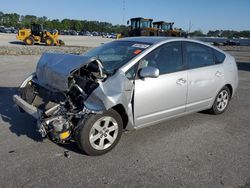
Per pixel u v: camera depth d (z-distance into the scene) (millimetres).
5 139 4480
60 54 4527
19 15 123562
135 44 4867
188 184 3410
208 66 5500
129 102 4176
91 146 3926
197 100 5320
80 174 3543
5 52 17656
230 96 6270
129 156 4059
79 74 4320
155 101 4508
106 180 3438
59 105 4008
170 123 5469
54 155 3992
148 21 32031
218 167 3836
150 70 4160
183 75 4906
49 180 3391
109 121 4074
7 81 9008
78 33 95562
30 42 29672
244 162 4000
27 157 3912
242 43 63781
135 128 4434
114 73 4117
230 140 4781
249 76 12367
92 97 3832
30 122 5234
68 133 3855
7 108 6031
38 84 4684
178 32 32500
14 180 3363
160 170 3711
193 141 4672
